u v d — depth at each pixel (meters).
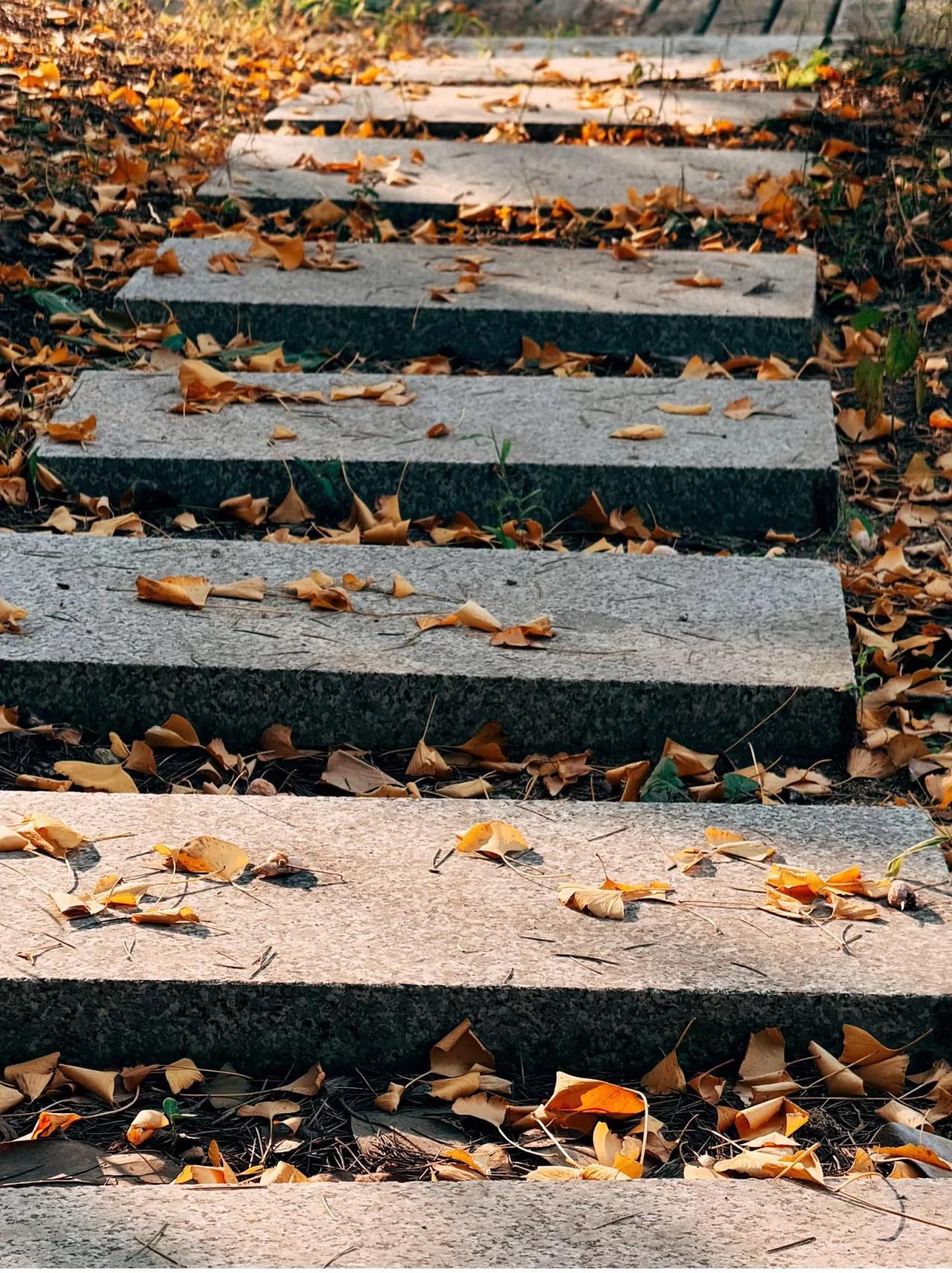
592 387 4.12
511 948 2.24
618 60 7.07
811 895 2.37
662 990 2.17
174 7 7.27
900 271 4.99
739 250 5.08
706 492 3.65
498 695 2.90
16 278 4.57
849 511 3.70
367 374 4.25
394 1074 2.21
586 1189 1.88
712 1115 2.14
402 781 2.84
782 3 8.04
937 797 2.82
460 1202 1.85
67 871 2.39
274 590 3.20
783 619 3.11
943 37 6.52
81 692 2.91
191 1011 2.17
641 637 3.03
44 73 5.83
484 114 6.20
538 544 3.55
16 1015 2.17
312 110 6.22
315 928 2.27
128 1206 1.84
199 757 2.90
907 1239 1.79
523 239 5.12
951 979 2.19
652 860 2.47
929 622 3.38
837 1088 2.16
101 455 3.63
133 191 5.26
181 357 4.27
